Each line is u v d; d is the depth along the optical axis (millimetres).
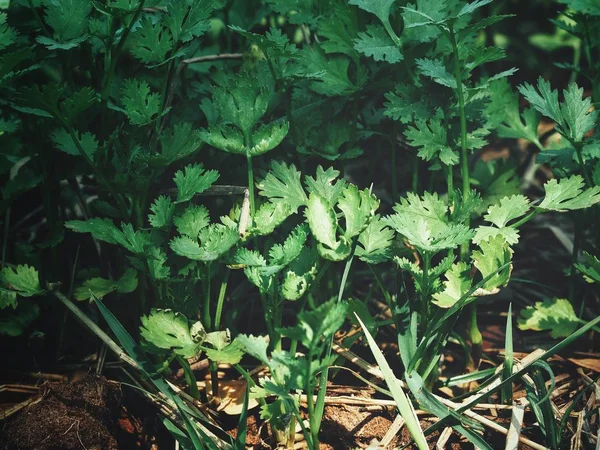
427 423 652
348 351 673
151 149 660
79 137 662
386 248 656
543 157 682
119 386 668
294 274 608
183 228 625
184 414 615
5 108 692
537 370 654
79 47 676
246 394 608
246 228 636
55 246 691
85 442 631
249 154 638
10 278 656
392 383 604
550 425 627
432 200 652
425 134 656
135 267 648
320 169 654
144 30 629
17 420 631
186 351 611
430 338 643
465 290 635
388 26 656
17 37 654
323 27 667
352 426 653
